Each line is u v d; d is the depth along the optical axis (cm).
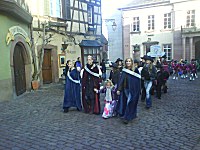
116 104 673
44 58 1416
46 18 1387
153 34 2916
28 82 1195
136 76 611
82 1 1727
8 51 955
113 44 3328
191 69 1756
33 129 566
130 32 3077
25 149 447
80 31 1716
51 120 645
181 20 2705
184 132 542
